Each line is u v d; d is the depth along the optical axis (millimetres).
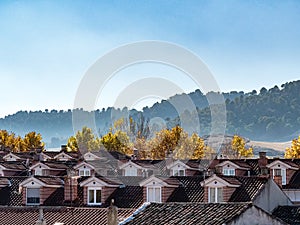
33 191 56219
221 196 52125
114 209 33344
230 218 31906
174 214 34094
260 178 52469
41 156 77688
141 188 54219
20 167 69500
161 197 52000
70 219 48094
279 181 59312
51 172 65062
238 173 65688
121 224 34312
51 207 50719
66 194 55125
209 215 32906
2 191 58000
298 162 68938
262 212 33188
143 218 34375
